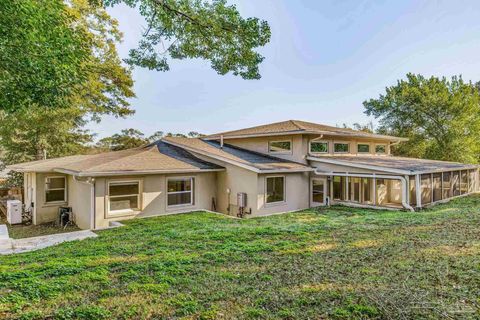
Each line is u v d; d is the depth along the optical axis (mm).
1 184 20484
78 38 6930
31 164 15000
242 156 15836
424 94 27469
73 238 8352
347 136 17516
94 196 11023
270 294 3967
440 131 27234
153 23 6340
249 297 3910
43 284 4461
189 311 3588
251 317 3381
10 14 5230
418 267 4707
